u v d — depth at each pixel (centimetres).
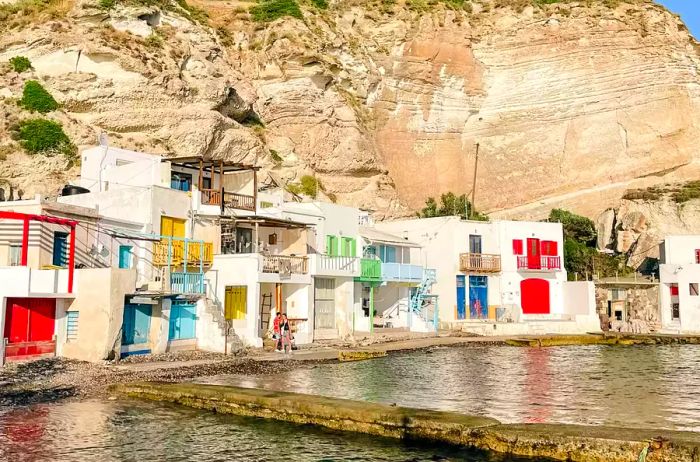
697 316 5606
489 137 9281
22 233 2820
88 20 5809
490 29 9475
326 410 1789
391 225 5862
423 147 8906
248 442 1639
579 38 9381
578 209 8950
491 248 5728
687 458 1320
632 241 7800
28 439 1633
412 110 8838
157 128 5672
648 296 5944
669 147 9125
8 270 2552
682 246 6206
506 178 9162
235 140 6128
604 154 9169
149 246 3350
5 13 5900
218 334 3209
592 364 3403
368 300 4844
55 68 5466
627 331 5662
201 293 3288
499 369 3108
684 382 2728
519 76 9362
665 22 9588
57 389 2202
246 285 3503
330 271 4097
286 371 2812
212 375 2577
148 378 2408
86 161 4184
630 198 8206
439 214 7606
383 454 1534
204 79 6150
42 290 2614
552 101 9294
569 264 7181
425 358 3522
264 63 7356
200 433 1722
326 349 3659
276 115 7212
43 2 6172
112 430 1738
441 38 9069
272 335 3684
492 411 2000
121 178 4000
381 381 2625
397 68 8719
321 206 4428
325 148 7162
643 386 2598
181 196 3597
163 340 3034
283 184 6306
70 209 2934
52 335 2694
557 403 2169
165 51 6019
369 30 8938
